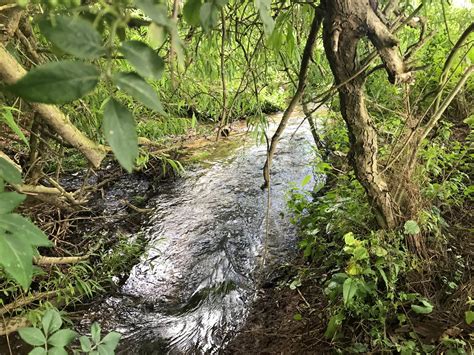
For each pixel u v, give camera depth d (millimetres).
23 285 569
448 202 2270
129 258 3061
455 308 1752
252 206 3590
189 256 3082
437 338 1648
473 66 1727
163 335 2426
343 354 1816
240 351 2203
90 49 459
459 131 2988
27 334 1003
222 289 2736
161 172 4191
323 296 2262
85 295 2699
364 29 1253
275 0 1849
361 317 1857
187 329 2455
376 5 1264
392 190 1944
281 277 2717
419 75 2916
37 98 427
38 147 2318
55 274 2625
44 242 619
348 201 2330
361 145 1707
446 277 1916
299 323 2201
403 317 1742
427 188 2184
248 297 2617
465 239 2139
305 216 2982
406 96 1922
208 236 3285
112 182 4082
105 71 466
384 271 1921
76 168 3971
